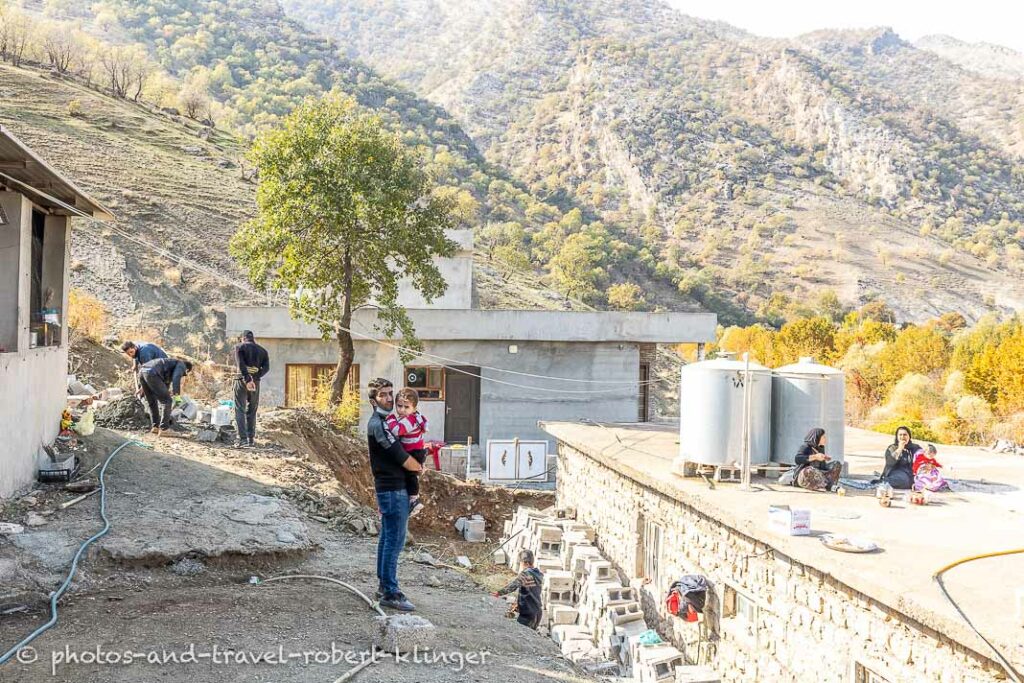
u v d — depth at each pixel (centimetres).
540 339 2962
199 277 5794
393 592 816
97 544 881
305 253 2425
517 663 765
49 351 1162
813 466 1254
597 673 1148
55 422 1209
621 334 2991
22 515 940
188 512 1022
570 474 2083
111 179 6938
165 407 1479
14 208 1004
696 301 15988
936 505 1139
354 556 1013
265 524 1013
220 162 8469
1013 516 1070
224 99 19125
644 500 1488
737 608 1128
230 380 3144
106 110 8700
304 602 823
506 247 12462
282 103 18850
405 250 2478
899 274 17775
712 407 1302
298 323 2867
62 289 1266
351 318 2909
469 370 2994
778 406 1341
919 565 828
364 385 2938
